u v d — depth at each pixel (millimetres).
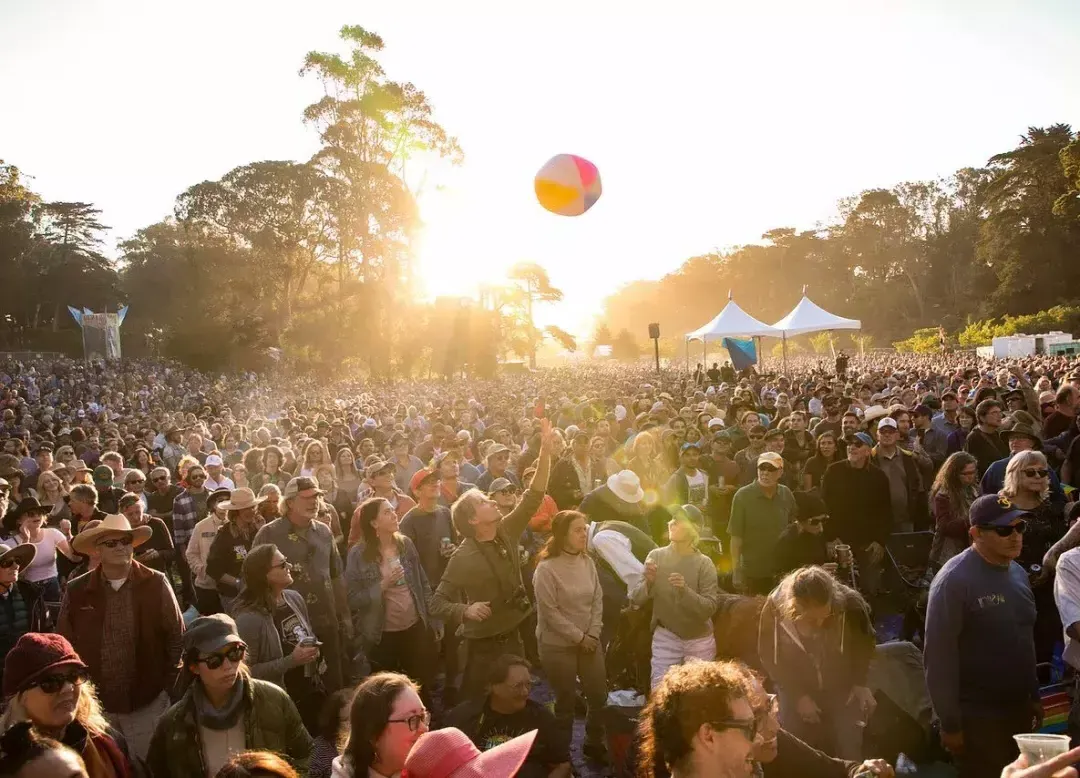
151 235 91250
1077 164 62688
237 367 62969
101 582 4582
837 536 7242
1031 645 3891
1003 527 3764
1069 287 74625
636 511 7363
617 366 79125
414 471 10453
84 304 88562
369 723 2947
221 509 6941
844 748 4062
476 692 5434
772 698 2980
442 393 40438
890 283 104250
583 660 5418
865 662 4094
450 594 5504
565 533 5348
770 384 23938
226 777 2641
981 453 8414
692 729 2354
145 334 84062
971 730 3852
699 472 8906
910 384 20203
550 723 4102
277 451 10305
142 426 18750
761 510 6812
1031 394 10375
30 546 5379
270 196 65250
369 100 56688
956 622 3830
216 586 6641
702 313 137000
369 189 58812
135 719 4523
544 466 5836
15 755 2492
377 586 5875
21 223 82312
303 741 3885
